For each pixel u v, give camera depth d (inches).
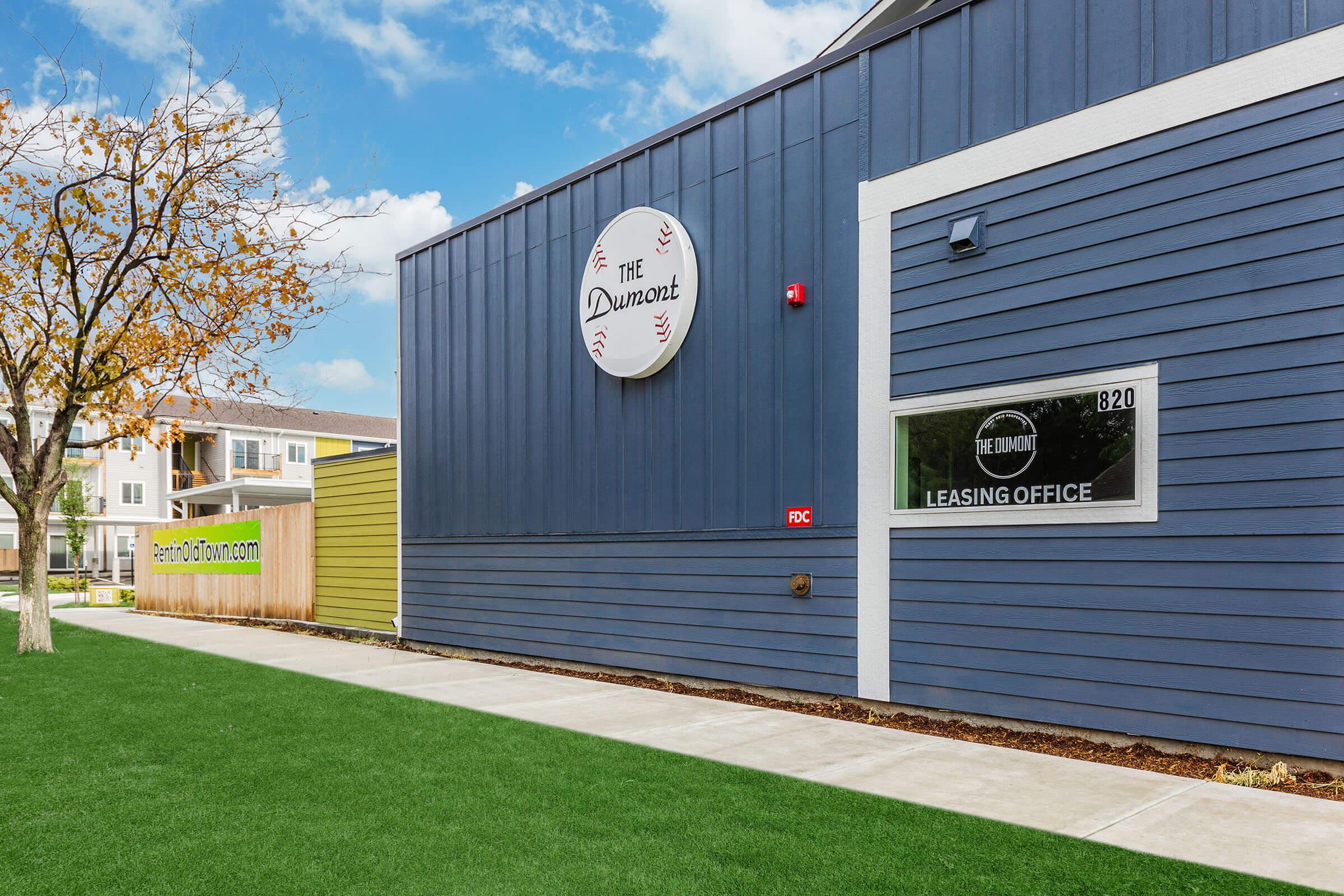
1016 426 257.0
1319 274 205.9
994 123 266.2
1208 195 223.5
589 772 215.5
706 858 157.1
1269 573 210.8
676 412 358.9
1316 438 205.0
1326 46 206.8
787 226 322.0
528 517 430.3
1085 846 161.9
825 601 303.7
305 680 364.8
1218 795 194.5
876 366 292.4
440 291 500.4
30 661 422.6
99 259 470.3
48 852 161.8
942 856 157.5
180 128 452.4
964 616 267.1
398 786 204.2
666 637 358.0
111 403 511.2
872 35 297.1
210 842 166.9
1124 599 234.1
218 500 1111.6
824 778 211.0
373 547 546.3
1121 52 240.4
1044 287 252.8
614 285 381.4
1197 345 223.5
